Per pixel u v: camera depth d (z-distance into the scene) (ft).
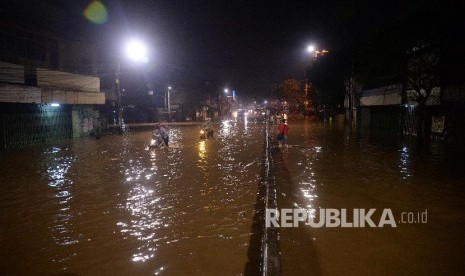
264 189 35.29
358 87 124.77
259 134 111.75
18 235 23.77
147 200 31.78
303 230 23.41
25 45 81.15
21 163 54.80
